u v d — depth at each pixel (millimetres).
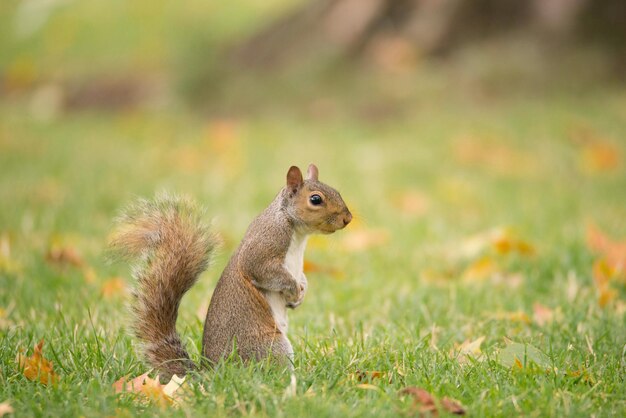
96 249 10547
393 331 7098
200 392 5328
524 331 7355
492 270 9273
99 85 23391
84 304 7953
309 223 6152
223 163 15578
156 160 16125
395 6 21578
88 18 29297
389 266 9953
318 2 22500
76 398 5340
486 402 5355
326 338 6797
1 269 9227
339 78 20562
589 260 9609
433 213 12758
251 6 29969
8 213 12172
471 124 17781
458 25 20906
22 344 6613
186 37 22109
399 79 20219
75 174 15008
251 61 22234
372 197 13484
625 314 7656
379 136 17703
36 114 21734
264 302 6016
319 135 17844
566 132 16891
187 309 8078
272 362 5867
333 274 9367
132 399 5359
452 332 7293
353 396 5445
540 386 5629
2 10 30266
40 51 27344
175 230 6137
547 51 20234
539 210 12805
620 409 5328
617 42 20266
